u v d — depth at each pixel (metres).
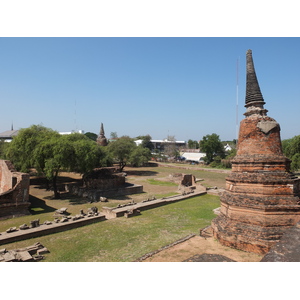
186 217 20.48
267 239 10.78
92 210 21.03
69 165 26.34
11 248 13.66
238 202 12.09
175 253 10.91
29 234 15.20
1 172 28.66
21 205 20.81
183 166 75.94
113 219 19.75
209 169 65.81
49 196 28.70
